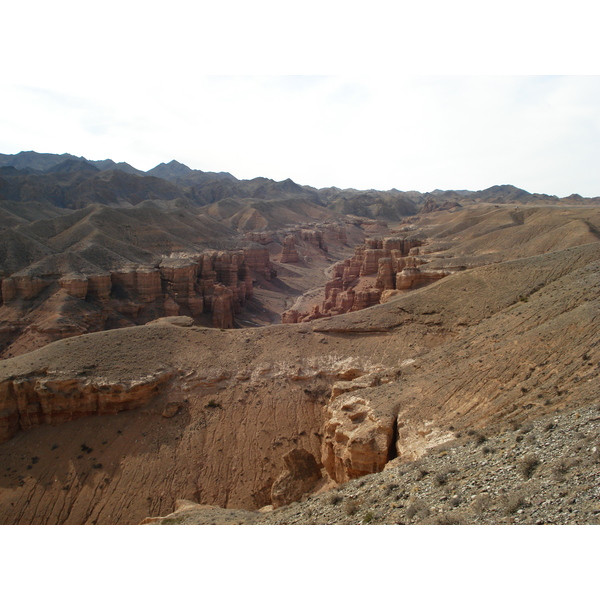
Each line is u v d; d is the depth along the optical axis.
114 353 46.94
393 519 16.08
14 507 36.53
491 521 13.23
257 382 46.16
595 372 24.33
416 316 53.44
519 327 37.56
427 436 26.05
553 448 16.70
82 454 40.16
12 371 42.88
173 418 43.19
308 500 23.45
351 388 37.78
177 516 27.03
